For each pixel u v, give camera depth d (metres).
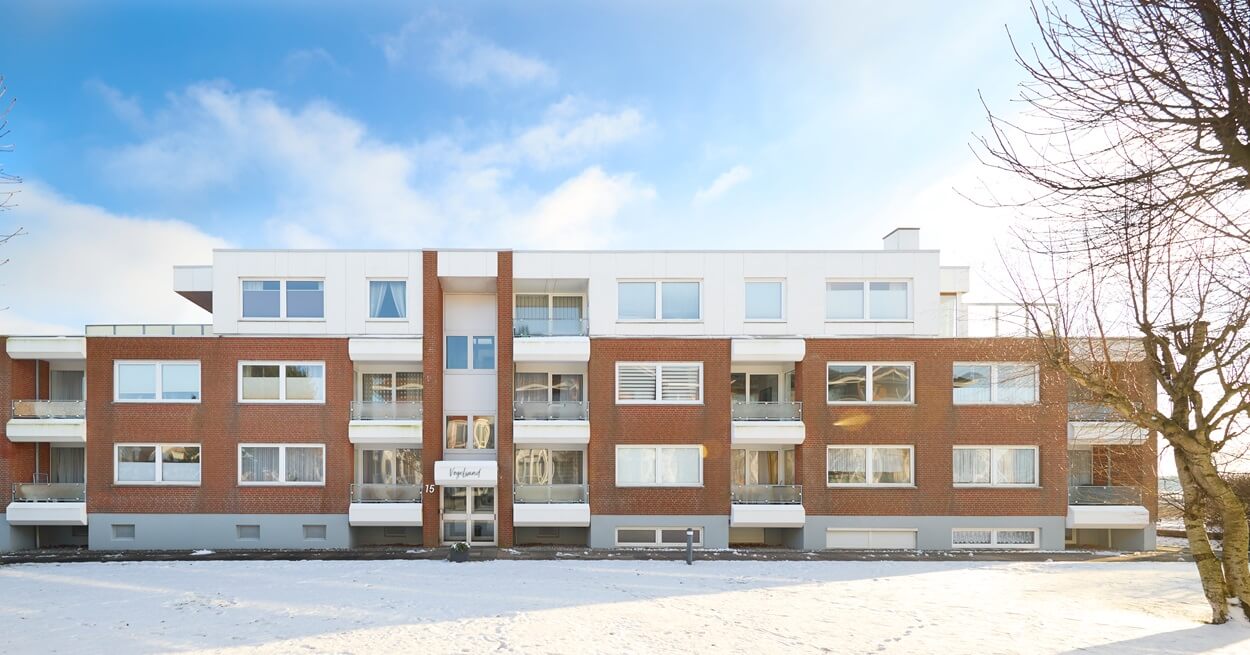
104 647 10.27
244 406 21.33
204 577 16.55
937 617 12.30
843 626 11.55
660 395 21.70
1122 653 9.77
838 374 21.89
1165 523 28.16
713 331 21.84
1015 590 15.30
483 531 22.12
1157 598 14.41
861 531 21.58
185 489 21.14
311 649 10.02
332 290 21.72
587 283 22.38
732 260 21.98
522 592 14.56
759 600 13.90
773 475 23.34
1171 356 11.55
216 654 9.79
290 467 21.47
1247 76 5.36
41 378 22.28
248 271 21.56
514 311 22.55
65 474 22.62
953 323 21.84
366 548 21.36
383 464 22.86
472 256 21.81
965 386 21.89
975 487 21.58
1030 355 16.66
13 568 18.12
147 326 21.41
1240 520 11.66
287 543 21.16
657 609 12.90
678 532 21.50
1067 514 21.48
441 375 21.89
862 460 21.75
